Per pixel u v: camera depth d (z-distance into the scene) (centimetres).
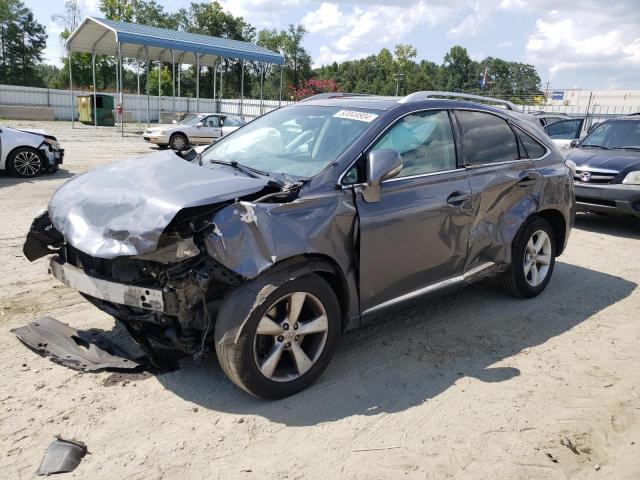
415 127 417
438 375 381
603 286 591
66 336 399
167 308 309
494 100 525
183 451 289
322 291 342
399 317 480
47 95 4053
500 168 474
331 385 360
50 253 412
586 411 345
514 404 349
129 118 4012
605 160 865
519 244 503
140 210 317
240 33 8056
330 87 5847
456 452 300
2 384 341
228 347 311
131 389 343
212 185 334
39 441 290
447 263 430
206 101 4375
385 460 290
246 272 304
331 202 347
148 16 7450
